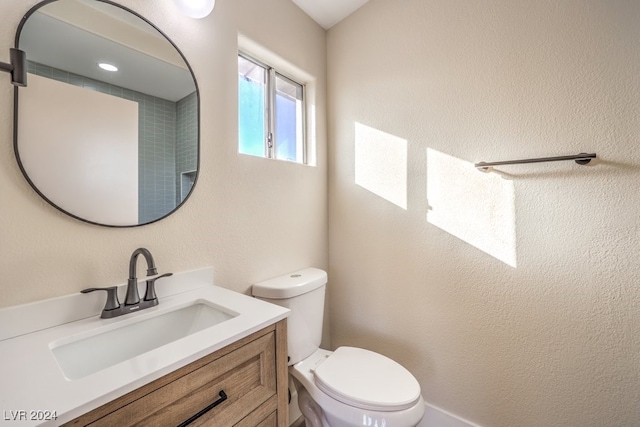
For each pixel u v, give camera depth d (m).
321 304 1.41
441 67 1.31
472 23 1.22
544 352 1.09
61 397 0.46
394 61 1.47
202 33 1.10
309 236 1.63
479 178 1.22
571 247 1.03
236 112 1.23
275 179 1.42
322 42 1.74
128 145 0.90
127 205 0.89
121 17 0.89
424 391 1.39
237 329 0.71
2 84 0.68
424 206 1.38
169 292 0.98
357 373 1.12
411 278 1.43
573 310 1.03
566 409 1.05
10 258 0.69
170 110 1.00
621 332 0.95
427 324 1.39
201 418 0.61
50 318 0.73
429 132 1.36
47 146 0.75
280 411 0.81
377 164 1.55
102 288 0.78
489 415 1.22
